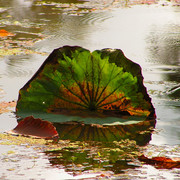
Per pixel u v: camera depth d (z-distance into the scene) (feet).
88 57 19.45
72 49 19.57
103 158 14.05
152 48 36.37
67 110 19.90
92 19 50.78
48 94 19.81
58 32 42.83
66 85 19.76
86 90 19.79
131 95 19.44
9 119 18.60
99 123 18.51
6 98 21.95
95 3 65.57
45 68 19.71
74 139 16.28
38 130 16.75
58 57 19.62
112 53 19.40
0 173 12.61
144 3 65.98
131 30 44.45
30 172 12.69
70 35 41.34
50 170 12.89
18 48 35.76
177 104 21.50
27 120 17.10
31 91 19.77
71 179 12.23
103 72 19.43
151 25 47.57
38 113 19.69
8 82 25.38
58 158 13.97
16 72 28.02
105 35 41.50
